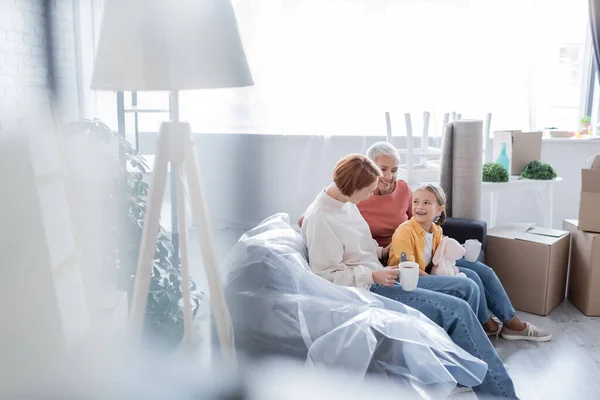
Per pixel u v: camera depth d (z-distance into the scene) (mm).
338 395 1376
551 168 3184
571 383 2094
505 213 4074
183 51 1011
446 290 1999
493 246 2795
